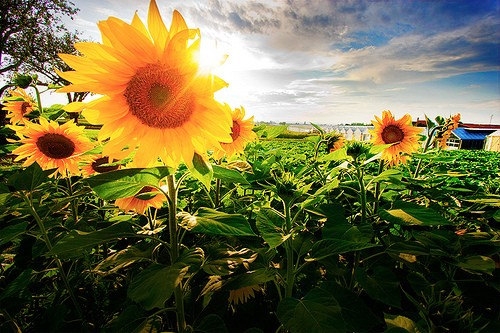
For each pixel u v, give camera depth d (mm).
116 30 1406
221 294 2158
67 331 2215
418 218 1811
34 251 2221
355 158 2309
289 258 1828
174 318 2299
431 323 1236
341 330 1366
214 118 1606
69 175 2926
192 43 1455
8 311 2043
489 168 8922
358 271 2098
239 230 1455
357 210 2807
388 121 3475
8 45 25172
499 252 2080
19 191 2066
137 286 1279
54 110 3434
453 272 2049
